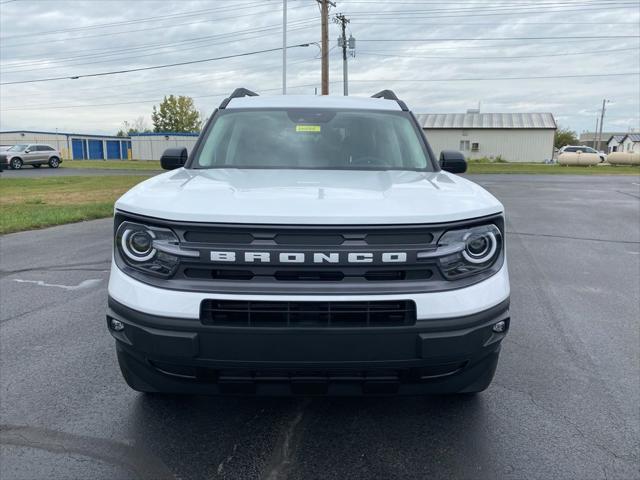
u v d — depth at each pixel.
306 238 2.36
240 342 2.35
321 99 4.53
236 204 2.47
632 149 87.44
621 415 3.20
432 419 3.12
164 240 2.43
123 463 2.68
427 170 3.77
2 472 2.59
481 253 2.56
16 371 3.75
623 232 10.02
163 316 2.37
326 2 31.31
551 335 4.54
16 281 6.23
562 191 19.17
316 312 2.34
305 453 2.78
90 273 6.61
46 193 17.83
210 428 3.01
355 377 2.48
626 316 5.05
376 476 2.60
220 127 4.09
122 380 3.61
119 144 71.56
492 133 61.56
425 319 2.38
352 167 3.72
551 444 2.88
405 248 2.38
